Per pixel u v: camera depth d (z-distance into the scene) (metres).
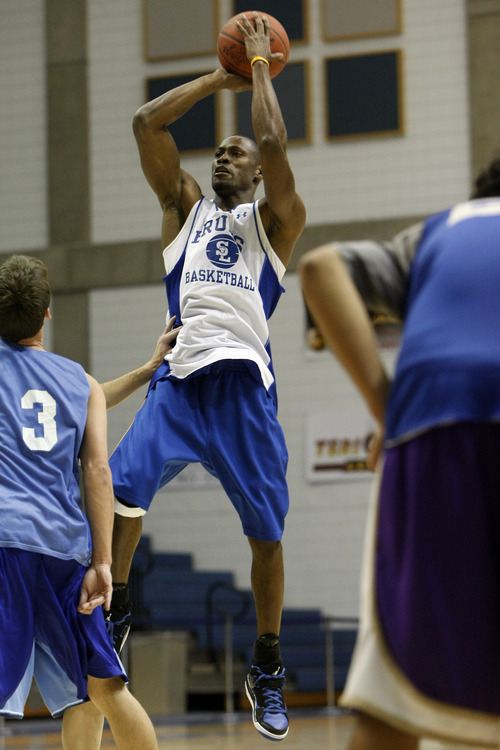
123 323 26.02
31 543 5.32
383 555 3.30
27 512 5.35
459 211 3.62
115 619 6.95
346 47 25.78
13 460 5.47
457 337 3.29
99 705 5.62
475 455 3.15
